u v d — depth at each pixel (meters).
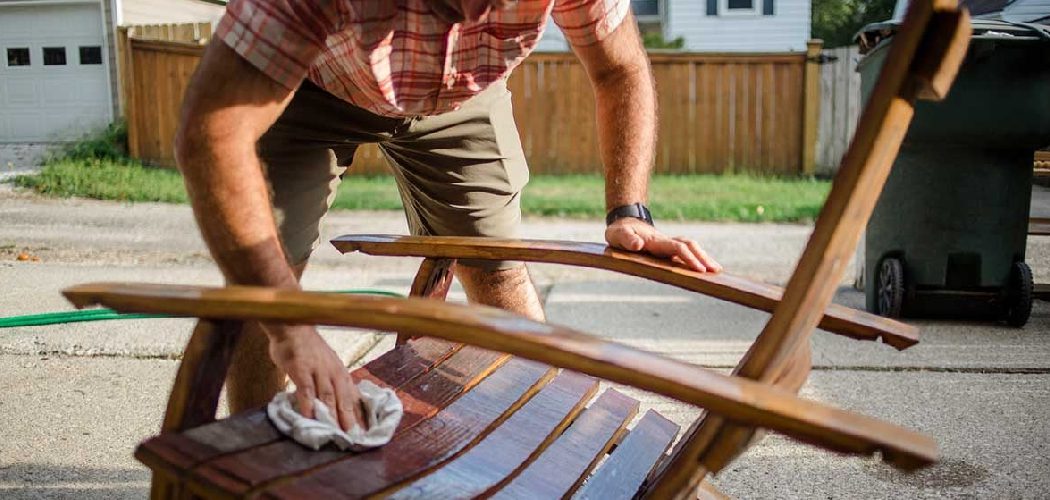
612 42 2.12
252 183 1.49
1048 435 2.82
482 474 1.48
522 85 10.69
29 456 2.55
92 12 13.02
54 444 2.64
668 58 10.77
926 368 3.52
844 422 1.05
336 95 1.99
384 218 7.80
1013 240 4.11
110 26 12.96
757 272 5.56
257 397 2.12
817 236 1.18
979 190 4.07
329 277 5.22
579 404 1.87
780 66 10.68
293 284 1.54
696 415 3.04
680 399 1.10
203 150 1.45
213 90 1.45
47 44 13.18
